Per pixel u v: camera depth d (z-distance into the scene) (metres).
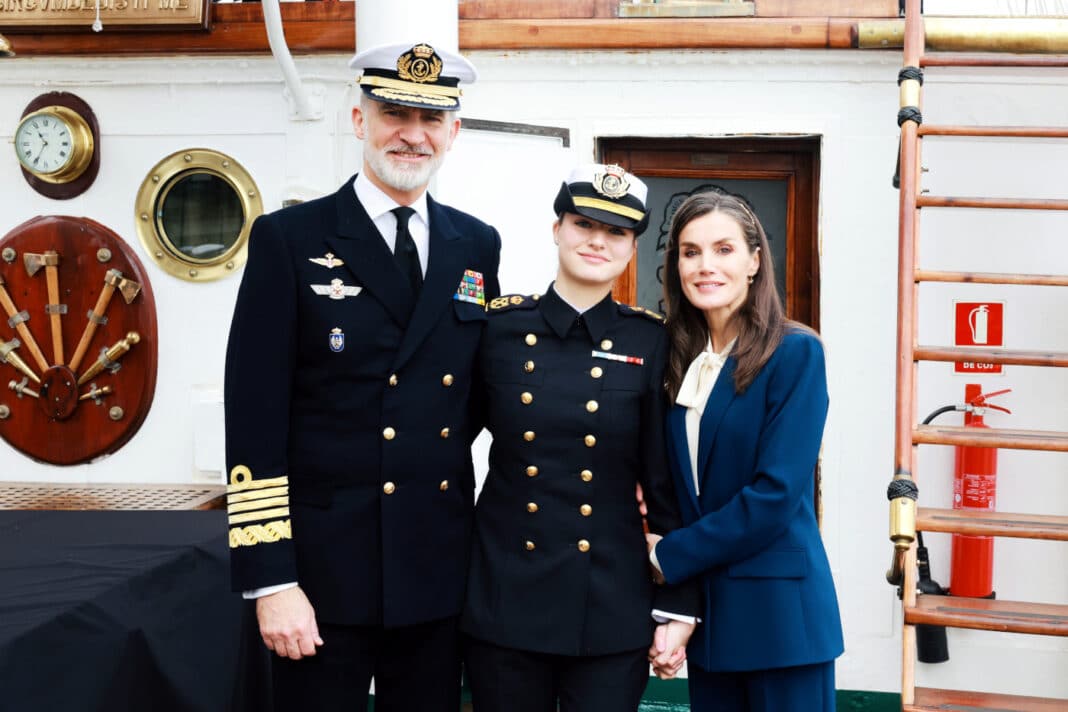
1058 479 3.39
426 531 2.01
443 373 2.04
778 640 2.02
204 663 2.17
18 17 3.48
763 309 2.09
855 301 3.46
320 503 1.97
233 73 3.52
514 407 2.05
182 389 3.57
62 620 1.74
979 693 2.23
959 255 3.41
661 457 2.11
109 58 3.53
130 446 3.61
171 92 3.54
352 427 1.98
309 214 2.02
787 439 2.01
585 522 2.03
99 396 3.57
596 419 2.04
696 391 2.11
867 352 3.46
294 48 3.43
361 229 2.01
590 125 3.49
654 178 3.65
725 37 3.35
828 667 2.08
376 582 1.97
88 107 3.56
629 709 2.03
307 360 1.99
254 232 2.00
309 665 1.98
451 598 2.05
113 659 1.86
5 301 3.58
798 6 3.35
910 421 2.29
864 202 3.44
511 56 3.47
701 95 3.45
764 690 2.06
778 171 3.61
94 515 2.58
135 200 3.57
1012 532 2.14
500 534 2.06
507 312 2.12
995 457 3.34
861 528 3.48
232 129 3.53
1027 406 3.41
